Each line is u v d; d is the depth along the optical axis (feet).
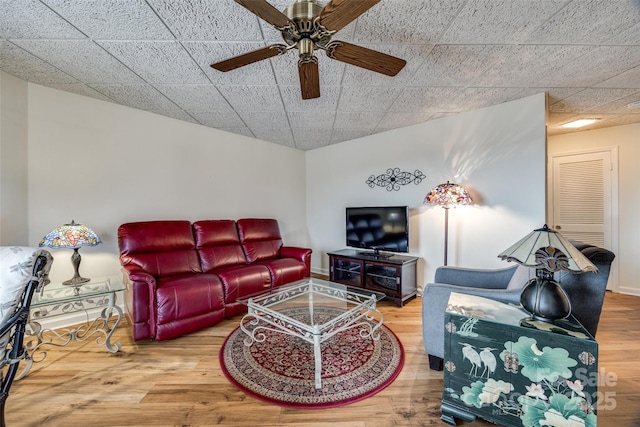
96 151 8.97
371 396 5.27
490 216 9.46
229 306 8.80
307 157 16.16
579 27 5.42
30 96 7.76
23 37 5.77
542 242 4.32
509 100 8.96
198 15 5.14
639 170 11.14
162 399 5.17
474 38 5.81
